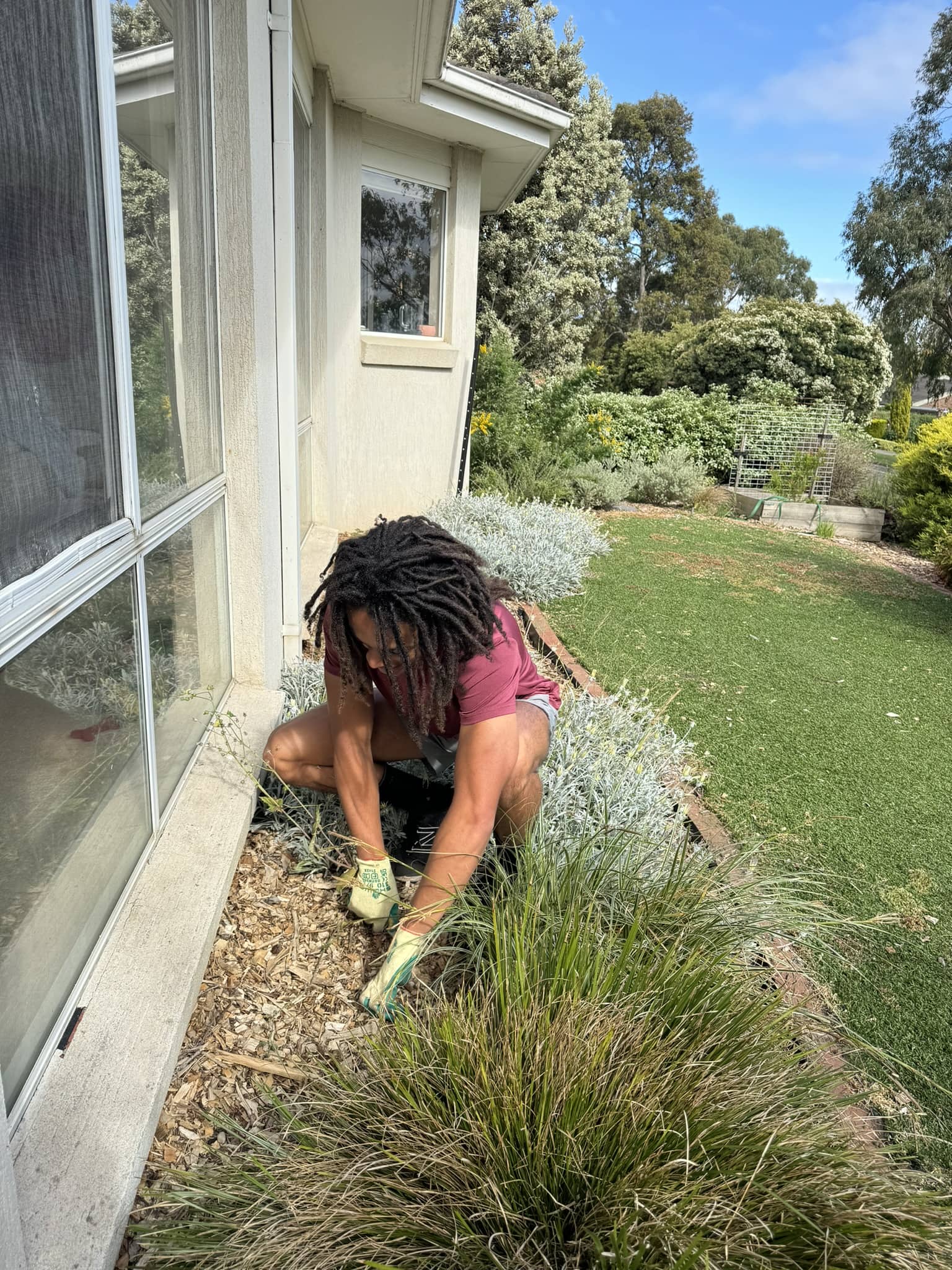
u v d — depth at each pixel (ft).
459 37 51.65
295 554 11.14
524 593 17.92
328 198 17.24
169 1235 4.12
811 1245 3.96
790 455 38.06
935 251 66.23
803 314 54.34
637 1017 4.89
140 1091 4.50
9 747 3.80
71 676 4.56
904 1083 6.02
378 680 5.94
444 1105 4.70
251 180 8.31
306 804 7.90
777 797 10.16
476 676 5.51
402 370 22.12
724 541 27.37
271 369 9.51
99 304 4.81
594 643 15.42
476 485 28.25
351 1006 5.98
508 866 7.16
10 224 3.60
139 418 5.81
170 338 6.70
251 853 7.58
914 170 66.13
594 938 5.56
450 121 20.18
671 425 38.88
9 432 3.63
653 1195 4.01
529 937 5.45
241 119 8.16
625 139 121.49
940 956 7.51
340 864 7.23
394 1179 4.31
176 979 5.24
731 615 18.45
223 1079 5.30
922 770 11.27
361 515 22.44
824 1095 4.84
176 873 6.21
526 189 52.44
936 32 64.28
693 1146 4.30
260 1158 4.53
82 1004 4.95
